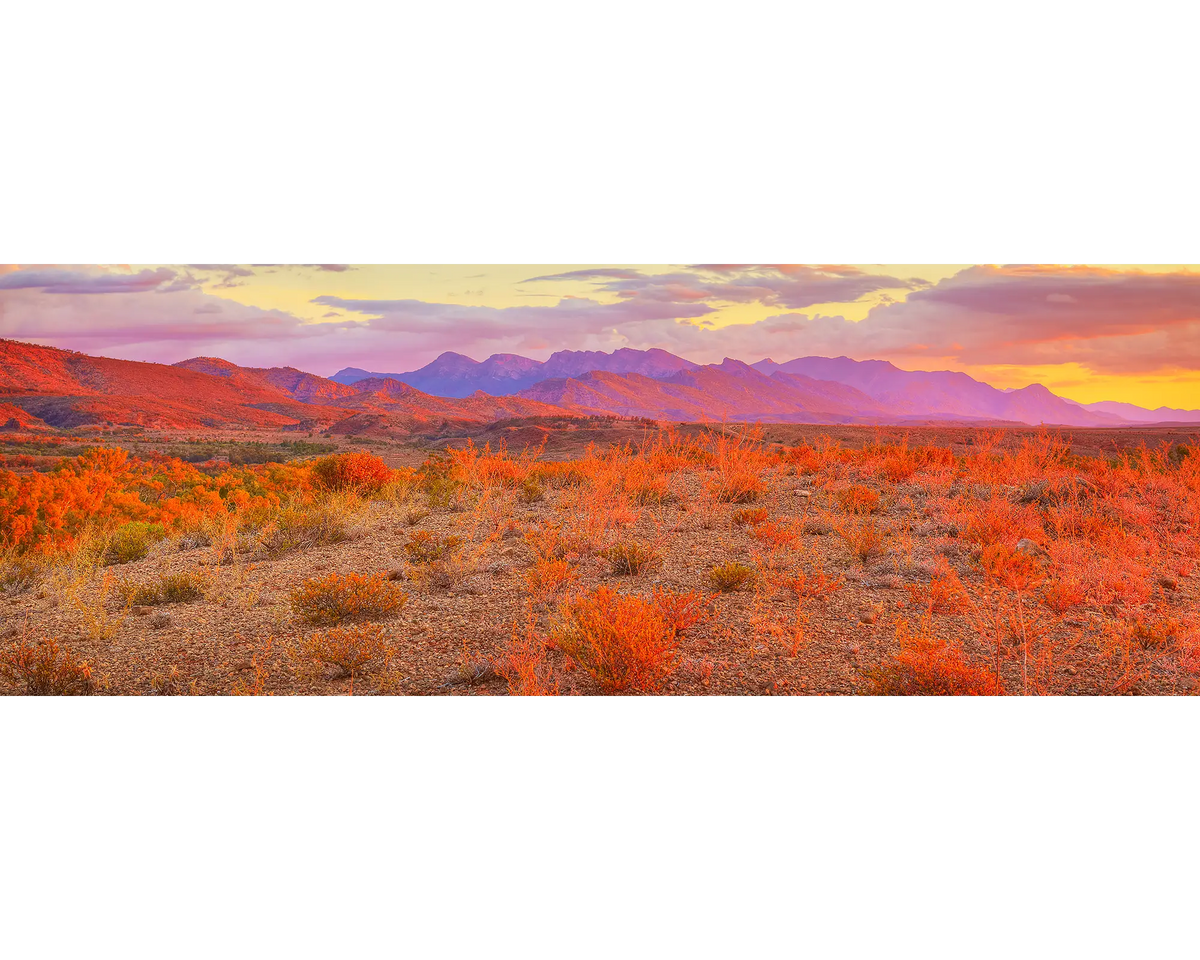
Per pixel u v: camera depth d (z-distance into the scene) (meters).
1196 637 4.12
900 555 5.89
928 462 10.59
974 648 4.23
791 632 4.48
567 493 9.33
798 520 7.21
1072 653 4.15
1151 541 5.98
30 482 10.82
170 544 8.26
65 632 5.12
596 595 4.52
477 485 9.85
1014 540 6.09
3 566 7.22
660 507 8.06
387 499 10.12
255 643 4.71
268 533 7.59
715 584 5.34
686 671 4.04
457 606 5.20
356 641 4.34
